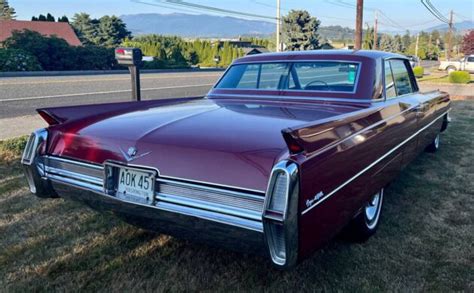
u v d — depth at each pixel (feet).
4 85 50.57
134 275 8.74
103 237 10.43
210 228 6.79
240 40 199.82
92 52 94.73
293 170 6.04
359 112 8.56
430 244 10.19
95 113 10.05
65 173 8.67
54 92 45.37
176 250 9.73
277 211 6.03
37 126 24.63
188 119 8.66
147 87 54.44
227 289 8.27
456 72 71.82
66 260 9.34
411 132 12.44
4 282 8.46
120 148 7.78
